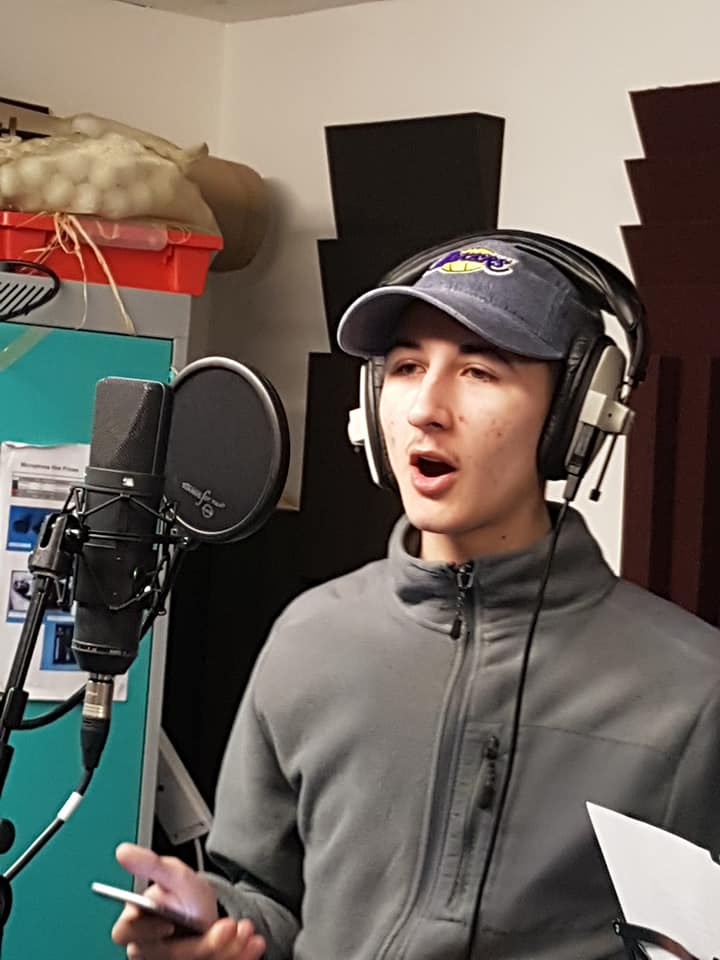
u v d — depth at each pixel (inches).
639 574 72.0
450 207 84.5
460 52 85.4
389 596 48.4
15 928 71.8
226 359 38.0
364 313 45.0
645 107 75.2
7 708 36.1
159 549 38.4
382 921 43.8
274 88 96.0
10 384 71.3
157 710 74.7
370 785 45.1
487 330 41.8
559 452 43.8
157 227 74.2
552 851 42.4
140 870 37.5
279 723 47.7
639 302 44.6
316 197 93.4
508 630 45.2
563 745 43.4
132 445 36.3
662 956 37.3
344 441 88.4
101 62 94.6
